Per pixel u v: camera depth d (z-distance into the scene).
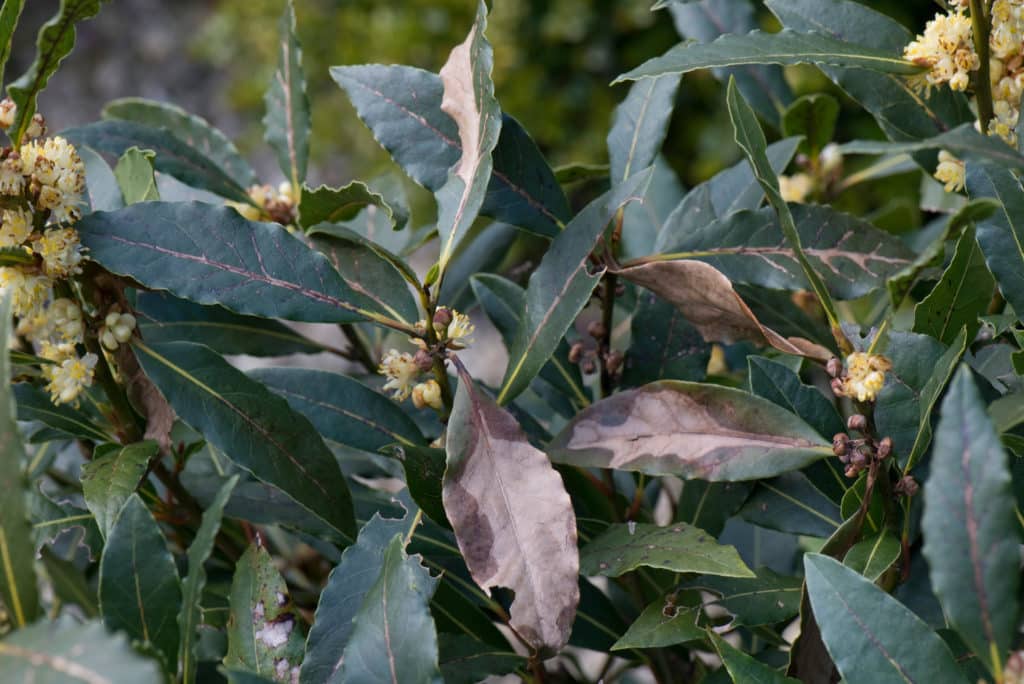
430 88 0.64
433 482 0.60
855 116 1.61
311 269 0.60
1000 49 0.60
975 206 0.53
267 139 0.72
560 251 0.60
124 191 0.65
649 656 0.67
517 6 1.98
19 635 0.50
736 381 0.70
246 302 0.60
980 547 0.51
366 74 0.64
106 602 0.56
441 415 0.61
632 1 2.00
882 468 0.58
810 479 0.62
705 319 0.61
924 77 0.62
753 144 0.58
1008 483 0.51
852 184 0.77
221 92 2.60
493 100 0.60
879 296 0.72
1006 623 0.51
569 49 2.04
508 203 0.64
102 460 0.60
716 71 0.78
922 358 0.59
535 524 0.57
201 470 0.69
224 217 0.60
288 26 0.70
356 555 0.59
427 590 0.58
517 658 0.62
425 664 0.54
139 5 2.85
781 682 0.55
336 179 2.13
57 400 0.62
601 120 2.01
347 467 0.70
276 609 0.59
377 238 0.74
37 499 0.64
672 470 0.59
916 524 0.61
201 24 2.76
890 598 0.54
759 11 1.46
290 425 0.61
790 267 0.62
